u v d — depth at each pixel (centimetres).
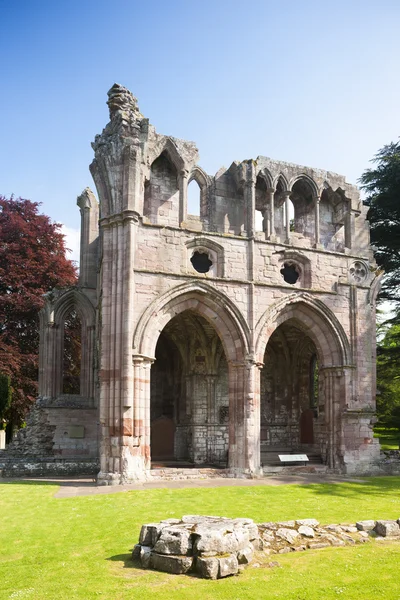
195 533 1029
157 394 3288
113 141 2438
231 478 2411
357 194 3039
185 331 3050
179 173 2595
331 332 2809
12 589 920
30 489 2033
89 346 3191
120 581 952
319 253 2838
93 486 2131
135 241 2386
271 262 2692
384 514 1541
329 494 1939
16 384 3553
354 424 2767
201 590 903
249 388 2503
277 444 3178
